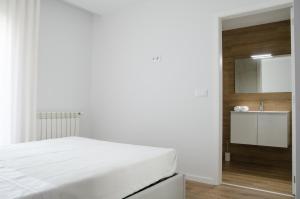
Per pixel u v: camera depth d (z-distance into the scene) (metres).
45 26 3.51
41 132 3.35
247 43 4.28
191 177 3.10
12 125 2.97
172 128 3.31
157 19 3.50
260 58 4.16
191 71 3.17
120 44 3.92
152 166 1.83
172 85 3.33
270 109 4.05
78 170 1.43
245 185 2.89
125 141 3.79
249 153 4.23
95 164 1.58
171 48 3.36
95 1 3.66
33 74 3.19
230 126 4.25
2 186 1.14
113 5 3.80
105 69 4.09
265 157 4.07
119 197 1.50
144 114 3.60
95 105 4.20
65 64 3.81
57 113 3.57
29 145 2.23
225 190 2.70
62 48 3.76
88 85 4.21
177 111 3.27
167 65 3.38
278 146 3.61
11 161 1.62
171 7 3.37
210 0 3.05
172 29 3.35
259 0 2.73
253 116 3.81
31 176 1.30
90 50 4.25
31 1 3.16
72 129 3.76
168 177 2.06
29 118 3.12
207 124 3.01
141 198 1.63
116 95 3.93
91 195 1.32
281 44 3.94
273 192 2.64
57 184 1.19
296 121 1.33
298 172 1.33
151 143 3.51
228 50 4.47
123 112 3.84
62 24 3.76
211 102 2.99
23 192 1.07
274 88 4.03
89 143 2.40
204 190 2.69
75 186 1.24
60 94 3.73
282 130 3.57
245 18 3.82
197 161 3.07
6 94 2.92
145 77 3.61
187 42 3.21
